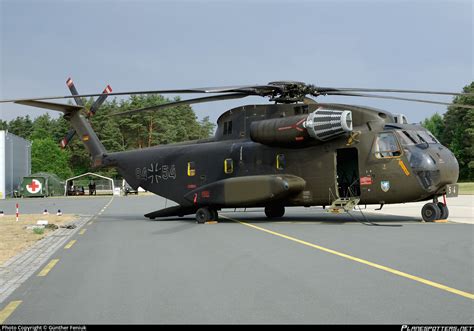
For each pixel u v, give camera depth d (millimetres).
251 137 19703
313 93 19094
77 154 114250
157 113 108500
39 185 71938
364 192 17875
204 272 8984
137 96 108062
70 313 6375
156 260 10508
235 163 20594
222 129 21797
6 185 76625
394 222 18188
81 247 13039
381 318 5820
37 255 11656
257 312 6238
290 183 18500
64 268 9781
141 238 14883
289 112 19344
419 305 6355
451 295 6863
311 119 17828
